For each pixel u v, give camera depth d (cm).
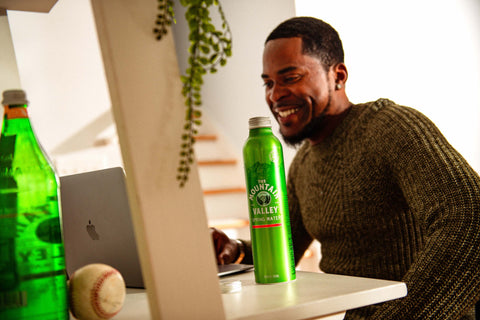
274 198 75
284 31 133
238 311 57
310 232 141
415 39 319
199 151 403
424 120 110
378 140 115
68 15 405
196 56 50
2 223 53
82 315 58
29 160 56
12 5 82
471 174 94
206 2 49
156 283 47
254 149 75
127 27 48
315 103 131
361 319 106
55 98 393
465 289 82
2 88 86
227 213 390
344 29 299
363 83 300
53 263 55
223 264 107
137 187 47
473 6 337
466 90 331
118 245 84
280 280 75
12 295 52
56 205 58
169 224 48
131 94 48
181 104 51
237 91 375
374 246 121
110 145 404
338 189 125
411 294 83
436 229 92
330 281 74
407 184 103
